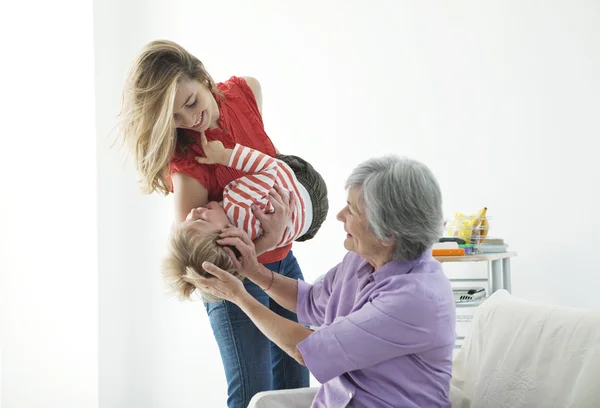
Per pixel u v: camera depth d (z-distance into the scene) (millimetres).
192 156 1981
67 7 3682
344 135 3951
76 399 3664
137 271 4008
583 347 1541
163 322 4027
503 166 3768
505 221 3760
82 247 3695
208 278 1815
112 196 3881
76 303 3674
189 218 1903
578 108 3684
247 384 2068
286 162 2121
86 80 3713
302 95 3992
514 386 1644
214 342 3994
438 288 1633
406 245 1647
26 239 3590
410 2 3885
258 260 2092
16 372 3551
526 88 3744
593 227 3650
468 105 3816
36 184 3609
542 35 3727
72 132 3686
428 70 3867
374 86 3924
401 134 3895
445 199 3836
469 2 3814
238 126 2094
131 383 3984
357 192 1682
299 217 2023
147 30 4031
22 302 3576
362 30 3938
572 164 3686
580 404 1475
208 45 4066
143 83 1835
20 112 3568
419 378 1633
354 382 1663
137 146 1904
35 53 3604
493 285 3143
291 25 4008
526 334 1687
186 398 4000
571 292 3668
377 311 1596
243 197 1920
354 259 1860
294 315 2270
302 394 1826
